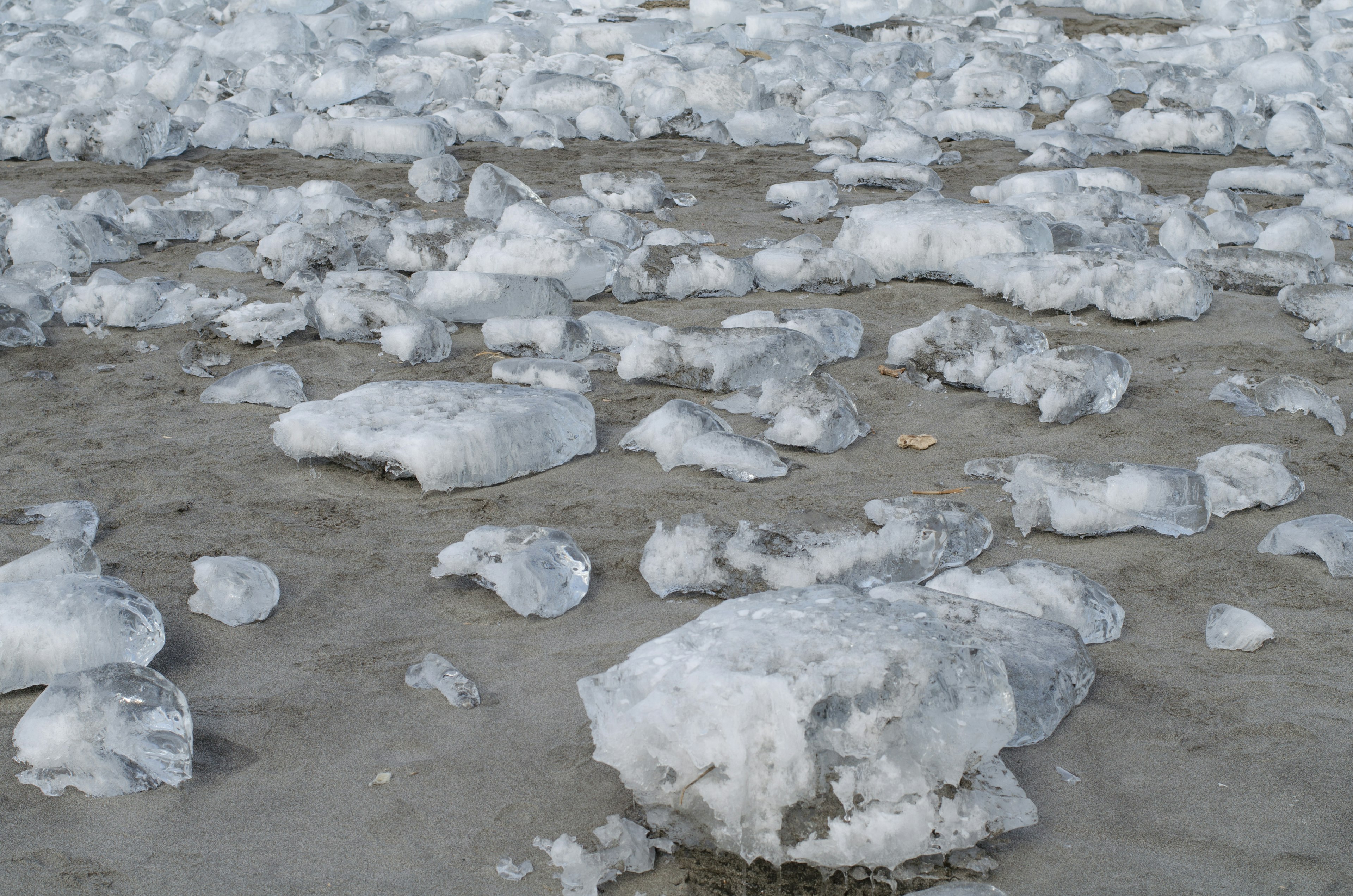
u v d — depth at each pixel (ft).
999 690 7.04
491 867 6.97
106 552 10.89
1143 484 11.58
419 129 30.99
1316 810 7.40
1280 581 10.57
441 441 12.30
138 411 14.70
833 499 12.10
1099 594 9.68
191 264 21.79
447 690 8.67
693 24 49.06
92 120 30.53
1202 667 9.14
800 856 6.77
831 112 36.22
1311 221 22.48
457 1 48.52
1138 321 18.54
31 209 21.08
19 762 7.76
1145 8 53.31
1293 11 52.60
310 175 29.55
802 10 49.08
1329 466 13.16
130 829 7.27
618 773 7.79
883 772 6.79
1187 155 33.32
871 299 19.90
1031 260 19.61
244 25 42.45
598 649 9.32
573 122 35.83
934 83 40.45
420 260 21.13
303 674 9.00
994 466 12.72
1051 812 7.43
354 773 7.84
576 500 12.17
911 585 9.50
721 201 27.17
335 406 13.29
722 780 6.86
